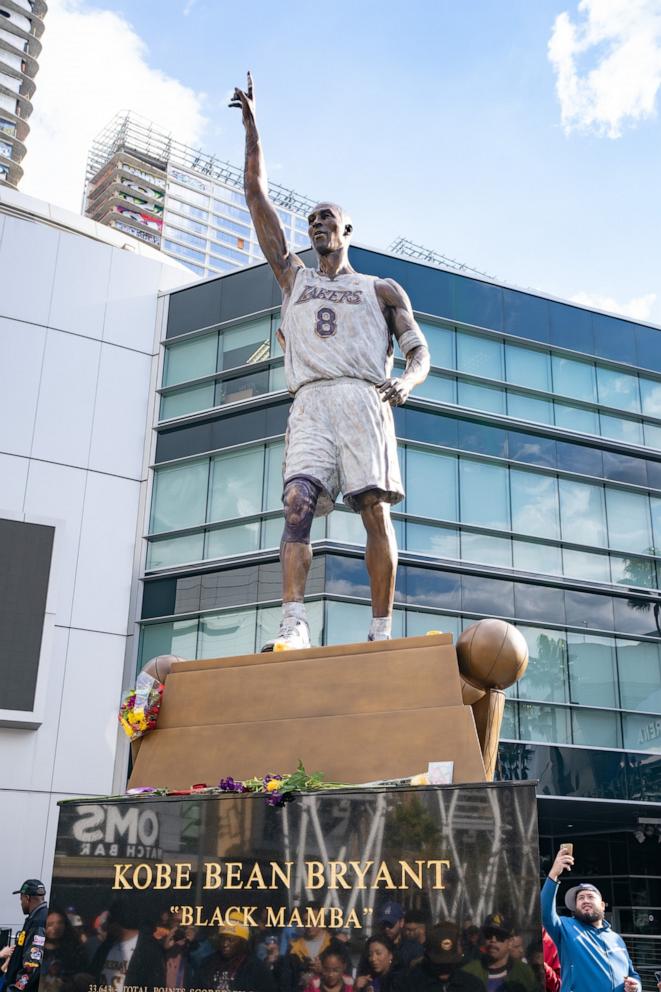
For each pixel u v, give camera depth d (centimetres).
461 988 415
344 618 2411
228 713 561
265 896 463
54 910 504
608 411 2986
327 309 664
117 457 2759
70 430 2698
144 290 2939
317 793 468
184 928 475
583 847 2992
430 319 2795
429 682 521
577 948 611
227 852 478
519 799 431
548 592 2716
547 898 593
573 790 2523
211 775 543
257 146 709
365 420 638
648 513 2950
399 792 454
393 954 431
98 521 2672
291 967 448
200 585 2634
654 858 2895
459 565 2612
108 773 2467
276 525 2588
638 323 3102
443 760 495
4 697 2309
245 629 2531
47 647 2394
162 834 494
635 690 2719
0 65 9838
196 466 2766
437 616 2566
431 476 2677
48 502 2611
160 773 558
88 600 2588
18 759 2347
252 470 2677
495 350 2883
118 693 2559
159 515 2756
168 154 15100
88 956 490
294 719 541
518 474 2797
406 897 437
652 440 3023
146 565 2723
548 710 2597
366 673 538
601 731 2636
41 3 10050
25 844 2298
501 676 539
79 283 2822
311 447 638
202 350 2881
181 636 2612
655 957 2762
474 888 426
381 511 635
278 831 470
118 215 14300
